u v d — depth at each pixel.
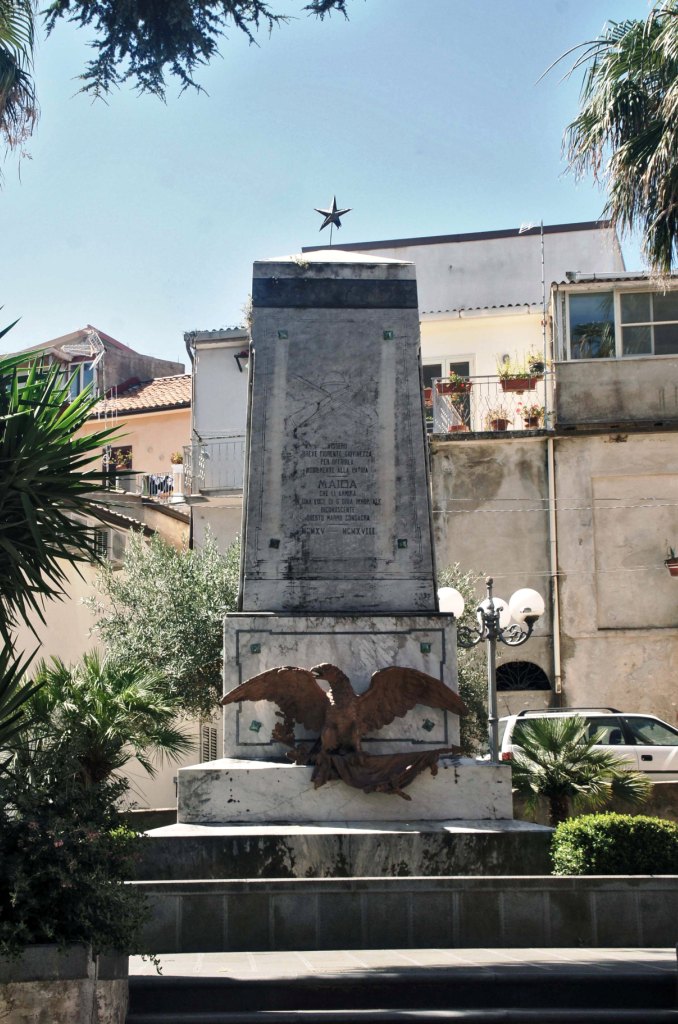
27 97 12.62
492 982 7.44
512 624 15.62
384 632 11.17
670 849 9.91
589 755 13.85
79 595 21.98
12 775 6.89
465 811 10.72
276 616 11.17
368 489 11.55
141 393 37.59
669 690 25.03
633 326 26.38
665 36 15.15
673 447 25.61
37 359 10.66
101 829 6.86
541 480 26.00
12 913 6.46
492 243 32.28
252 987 7.34
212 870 10.06
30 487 9.52
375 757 10.67
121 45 11.52
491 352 30.27
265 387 11.70
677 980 7.45
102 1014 6.68
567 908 9.02
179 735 13.20
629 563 25.41
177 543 30.52
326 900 8.88
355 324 11.86
